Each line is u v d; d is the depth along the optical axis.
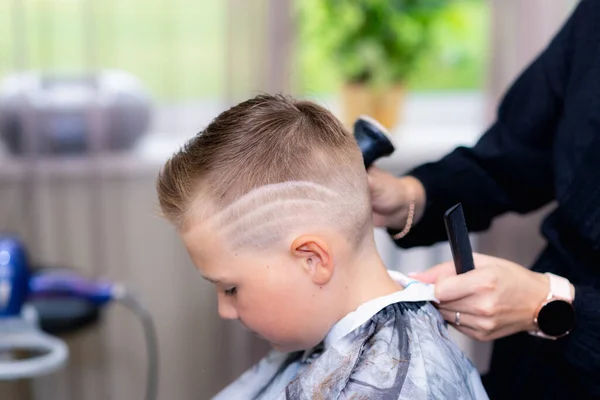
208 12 1.85
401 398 0.76
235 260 0.81
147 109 1.85
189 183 0.82
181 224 0.83
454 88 2.38
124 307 1.91
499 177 1.05
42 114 1.76
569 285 0.87
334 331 0.83
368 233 0.85
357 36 2.08
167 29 1.84
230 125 0.82
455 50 2.34
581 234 0.92
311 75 2.21
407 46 2.11
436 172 1.05
